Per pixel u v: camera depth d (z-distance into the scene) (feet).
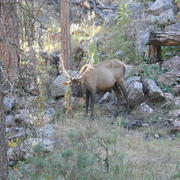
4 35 24.53
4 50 30.96
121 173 28.86
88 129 35.50
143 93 43.47
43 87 45.03
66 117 40.91
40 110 36.78
